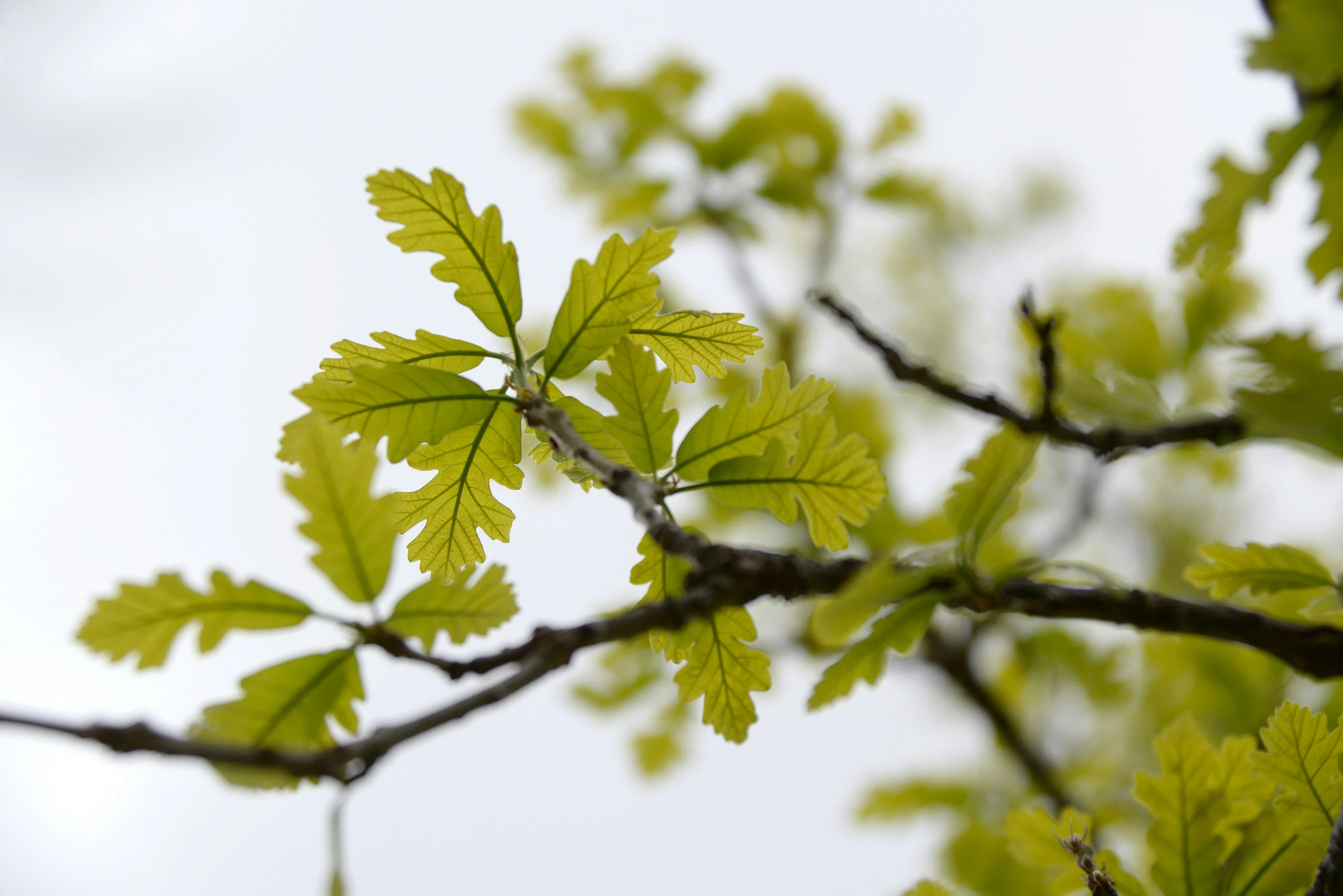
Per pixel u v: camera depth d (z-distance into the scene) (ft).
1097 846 9.17
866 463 5.97
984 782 11.37
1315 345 6.06
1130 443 6.16
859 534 10.85
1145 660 10.72
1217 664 8.92
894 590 5.82
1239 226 6.33
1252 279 8.71
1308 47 6.14
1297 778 6.00
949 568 5.91
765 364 11.56
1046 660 11.48
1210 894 6.10
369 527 5.87
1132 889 6.12
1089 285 11.91
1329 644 5.97
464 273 6.02
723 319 6.07
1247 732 8.60
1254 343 6.08
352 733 5.82
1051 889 6.15
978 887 9.43
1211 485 12.18
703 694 5.99
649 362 5.98
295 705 5.82
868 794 11.22
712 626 5.97
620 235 5.98
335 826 5.63
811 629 5.86
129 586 5.80
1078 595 5.95
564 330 6.01
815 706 5.92
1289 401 6.04
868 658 5.92
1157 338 9.52
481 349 6.02
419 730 5.61
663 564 5.99
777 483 5.99
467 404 5.98
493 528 6.05
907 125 12.42
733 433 6.00
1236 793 6.10
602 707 11.89
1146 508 12.27
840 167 12.46
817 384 6.00
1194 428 6.17
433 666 5.68
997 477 5.92
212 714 5.80
